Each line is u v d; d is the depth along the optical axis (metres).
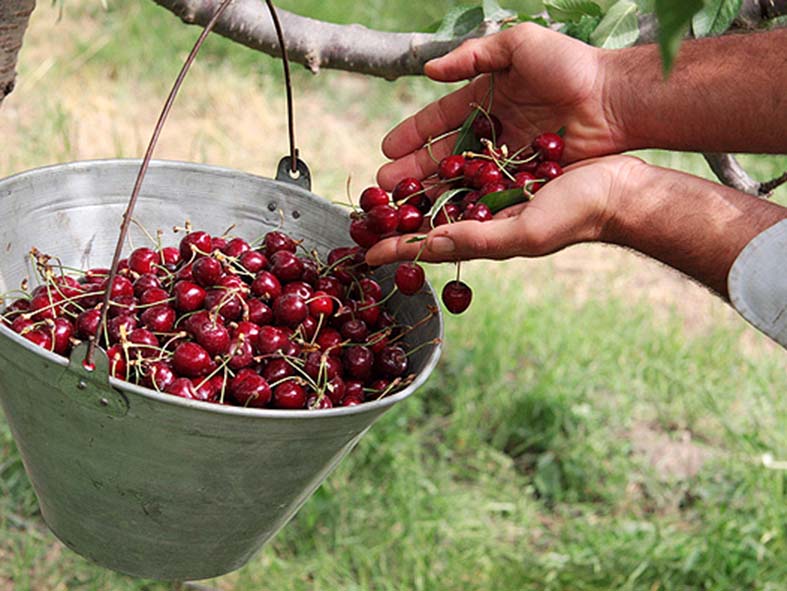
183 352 1.05
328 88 3.23
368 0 3.39
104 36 3.17
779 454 2.00
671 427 2.16
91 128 2.79
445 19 1.30
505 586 1.77
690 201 1.13
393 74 1.36
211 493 1.02
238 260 1.18
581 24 1.30
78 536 1.09
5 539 1.72
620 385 2.20
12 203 1.11
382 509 1.87
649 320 2.41
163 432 0.97
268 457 1.00
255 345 1.10
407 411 2.07
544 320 2.32
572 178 1.13
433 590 1.74
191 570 1.09
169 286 1.16
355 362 1.13
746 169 2.89
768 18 1.31
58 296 1.12
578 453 2.04
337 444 1.03
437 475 1.96
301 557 1.79
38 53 3.04
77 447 1.01
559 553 1.85
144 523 1.05
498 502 1.95
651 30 1.35
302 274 1.18
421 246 1.11
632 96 1.20
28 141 2.60
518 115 1.25
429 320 1.12
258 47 1.34
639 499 2.00
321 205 1.21
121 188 1.18
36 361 0.96
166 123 2.91
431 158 1.22
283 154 2.88
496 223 1.11
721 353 2.30
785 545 1.84
